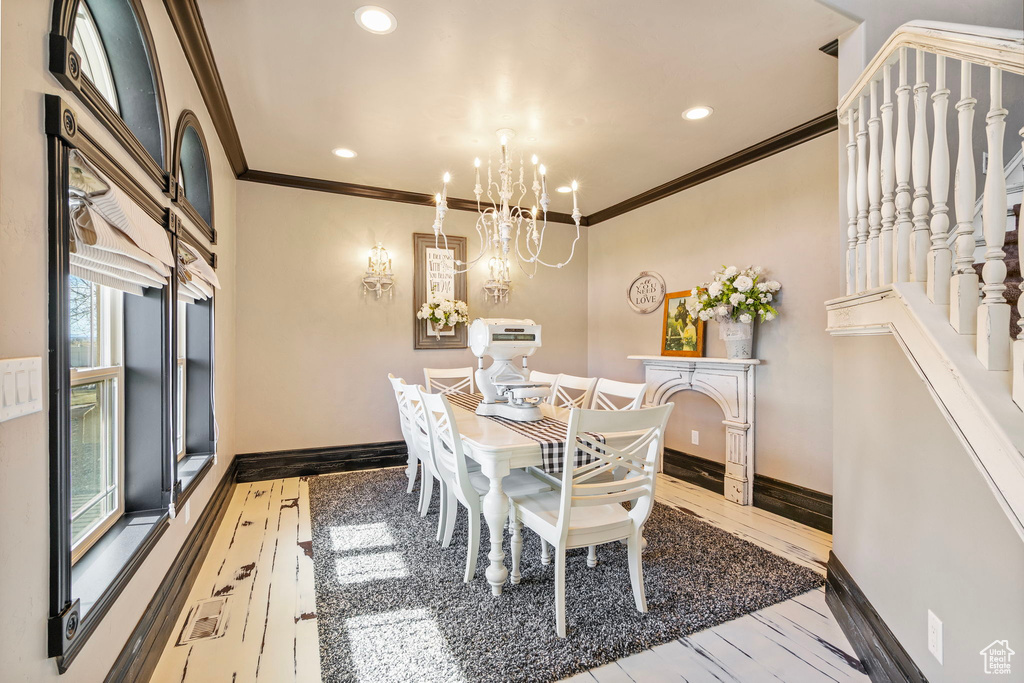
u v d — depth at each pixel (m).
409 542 2.58
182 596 1.89
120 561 1.35
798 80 2.41
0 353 0.82
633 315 4.48
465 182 3.96
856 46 1.97
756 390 3.24
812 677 1.56
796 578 2.20
